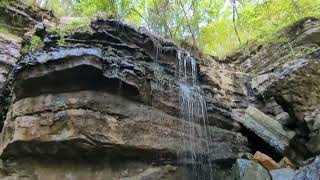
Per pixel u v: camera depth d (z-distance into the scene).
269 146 9.38
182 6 13.20
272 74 11.28
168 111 8.61
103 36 8.41
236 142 9.48
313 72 9.23
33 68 7.31
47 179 7.16
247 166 8.27
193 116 9.12
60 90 7.41
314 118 8.98
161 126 8.24
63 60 7.25
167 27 12.42
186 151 8.45
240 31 15.52
